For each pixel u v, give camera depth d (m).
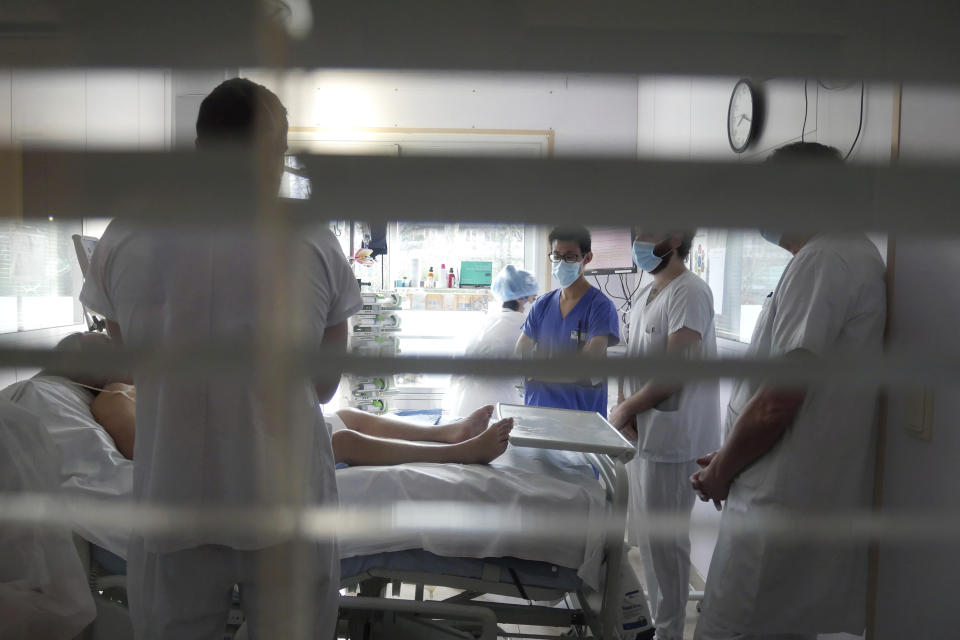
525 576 1.55
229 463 0.86
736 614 1.23
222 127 0.77
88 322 2.12
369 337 3.21
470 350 2.71
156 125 1.15
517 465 1.83
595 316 2.34
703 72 0.53
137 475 0.93
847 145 1.72
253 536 0.78
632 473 2.15
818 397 1.17
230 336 0.82
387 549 1.51
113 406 1.75
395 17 0.52
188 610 0.92
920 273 1.12
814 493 1.19
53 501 0.88
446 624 1.76
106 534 1.37
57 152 0.49
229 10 0.51
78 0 0.51
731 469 1.27
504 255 3.83
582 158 0.49
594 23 0.52
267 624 0.65
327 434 1.04
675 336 1.98
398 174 0.50
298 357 0.53
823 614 1.16
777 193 0.50
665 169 0.49
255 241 0.55
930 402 1.07
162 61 0.52
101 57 0.52
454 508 0.74
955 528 0.66
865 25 0.52
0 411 0.91
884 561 1.09
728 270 2.77
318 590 0.95
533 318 2.49
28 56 0.52
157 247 0.85
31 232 1.99
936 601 0.97
